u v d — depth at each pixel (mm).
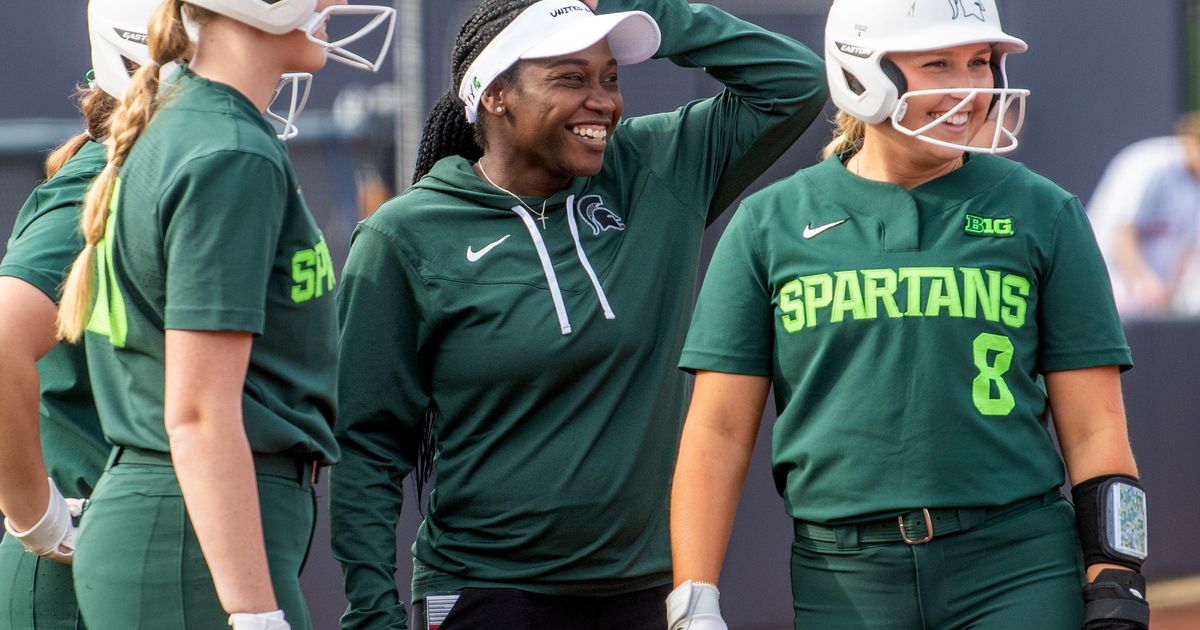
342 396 13148
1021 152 26859
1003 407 11391
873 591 11531
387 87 19719
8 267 11453
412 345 13258
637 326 13047
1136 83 28266
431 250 13070
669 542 13484
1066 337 11547
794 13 22438
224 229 9961
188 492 9836
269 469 10602
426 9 19516
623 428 13023
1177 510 27766
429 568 13438
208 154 10023
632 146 13781
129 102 10617
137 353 10484
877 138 11836
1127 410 27094
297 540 10758
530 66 12797
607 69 12969
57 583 12148
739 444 12156
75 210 11703
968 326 11367
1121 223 28125
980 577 11359
